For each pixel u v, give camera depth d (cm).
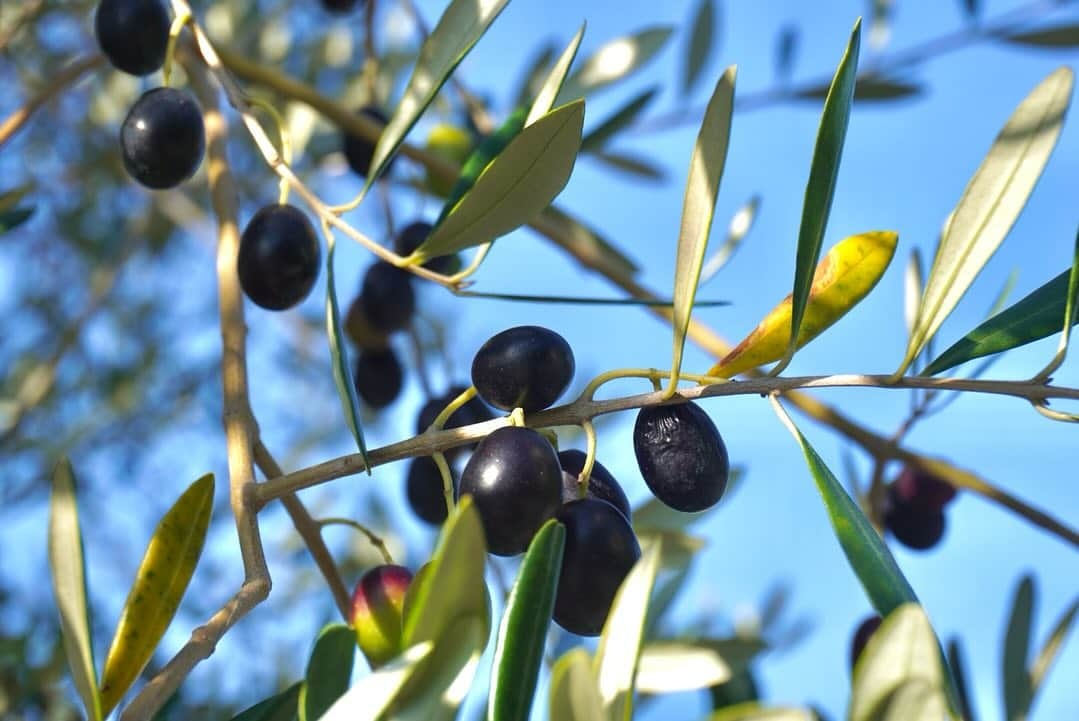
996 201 32
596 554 30
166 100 41
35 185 52
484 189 35
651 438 32
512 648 27
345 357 33
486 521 30
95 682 28
